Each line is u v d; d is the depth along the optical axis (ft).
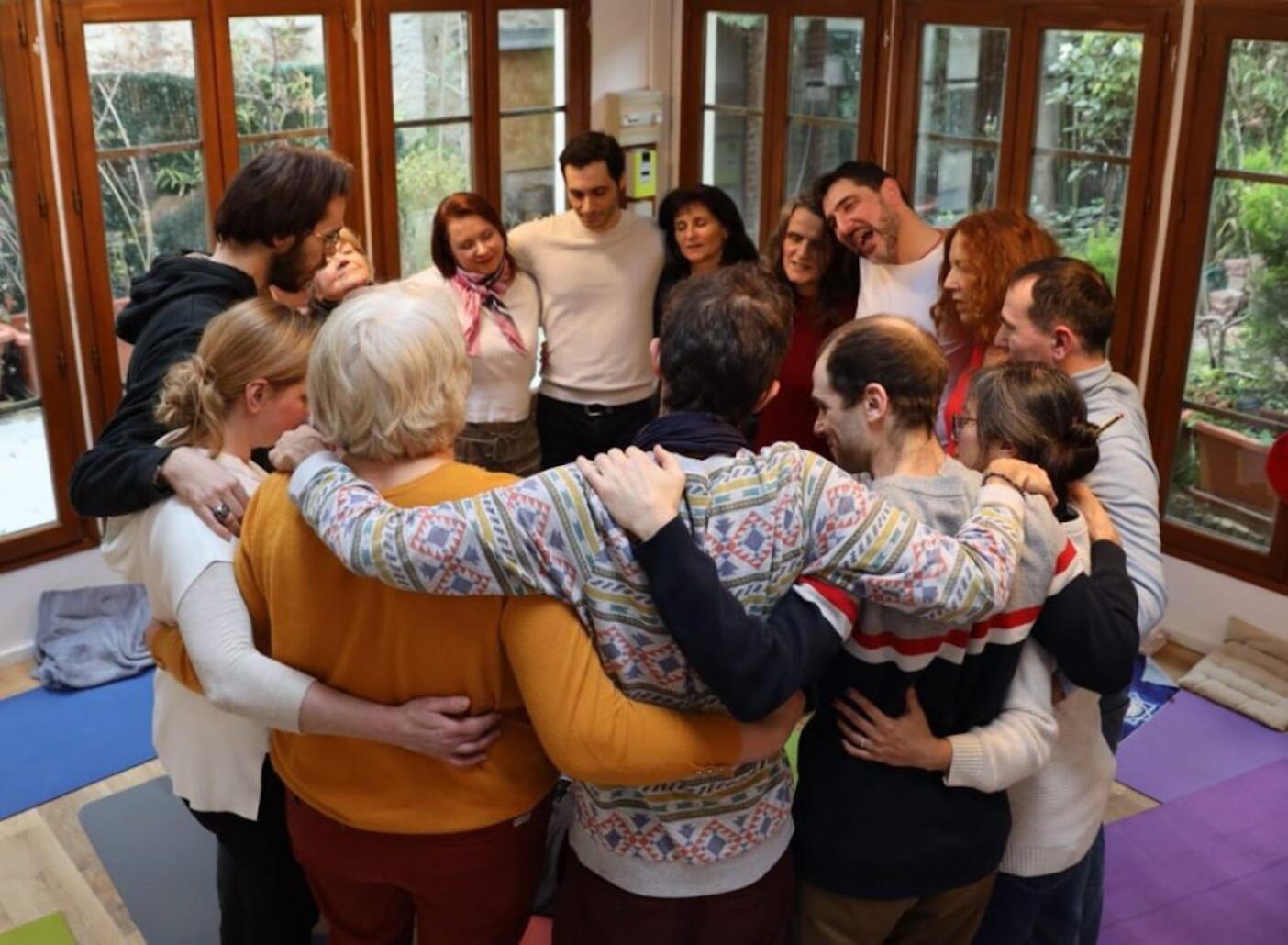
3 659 13.33
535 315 13.58
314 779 5.64
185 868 10.24
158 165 13.46
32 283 12.80
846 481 4.93
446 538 4.64
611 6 16.60
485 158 16.07
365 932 6.04
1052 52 13.50
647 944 5.33
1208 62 12.31
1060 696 6.05
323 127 14.66
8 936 9.48
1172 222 12.92
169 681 6.63
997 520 5.18
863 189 10.53
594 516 4.76
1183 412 13.43
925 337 5.47
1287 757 11.98
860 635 5.32
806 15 15.47
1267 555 13.01
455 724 5.20
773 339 5.03
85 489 6.26
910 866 5.55
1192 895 10.09
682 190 13.34
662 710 4.94
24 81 12.32
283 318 6.29
